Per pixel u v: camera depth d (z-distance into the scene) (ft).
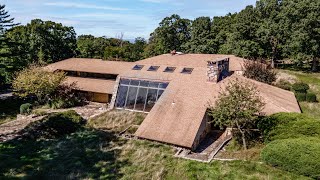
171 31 249.14
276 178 57.88
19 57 198.18
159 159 70.74
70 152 78.23
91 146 81.41
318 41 181.57
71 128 96.58
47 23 208.54
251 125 80.38
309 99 125.70
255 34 200.13
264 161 64.18
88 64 155.02
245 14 202.08
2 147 83.51
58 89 136.26
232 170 62.49
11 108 146.61
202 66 115.75
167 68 119.65
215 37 238.89
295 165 58.80
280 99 92.79
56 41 212.23
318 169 56.34
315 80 153.69
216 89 96.17
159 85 109.91
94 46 264.52
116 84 119.85
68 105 131.54
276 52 213.87
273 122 74.23
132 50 286.46
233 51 201.16
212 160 68.49
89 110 122.93
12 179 63.05
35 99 155.53
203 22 234.99
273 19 207.82
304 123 70.18
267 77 118.01
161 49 253.44
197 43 234.99
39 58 203.72
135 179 63.16
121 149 77.92
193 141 76.95
